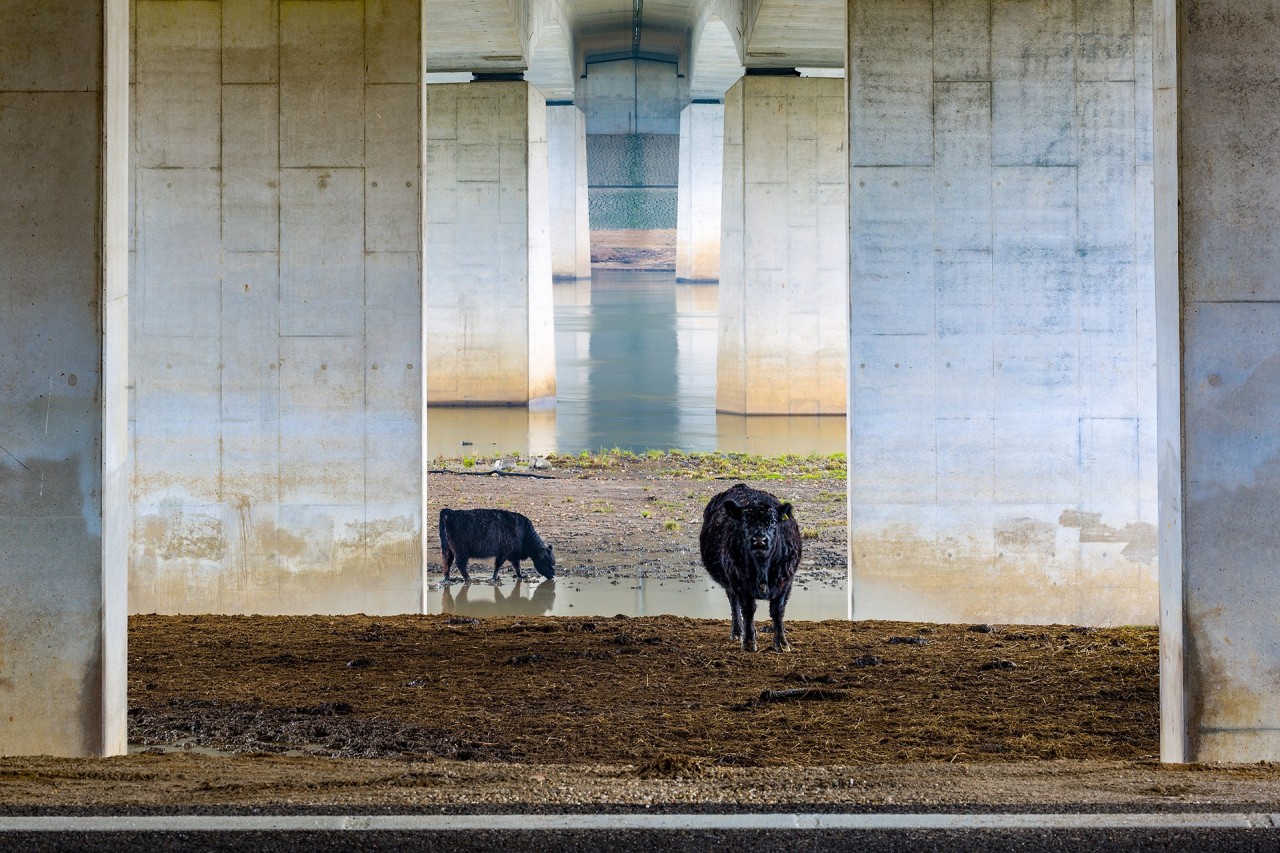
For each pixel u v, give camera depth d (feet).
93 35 31.50
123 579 34.22
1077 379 57.47
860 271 57.26
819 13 100.78
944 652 47.85
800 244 114.73
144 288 58.13
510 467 93.71
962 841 22.97
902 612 57.77
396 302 57.82
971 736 35.91
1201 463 31.76
